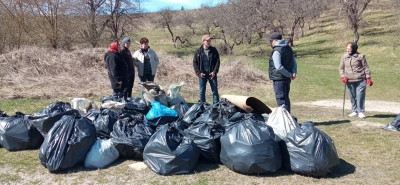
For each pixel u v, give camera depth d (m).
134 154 5.00
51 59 13.11
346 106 10.82
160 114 5.70
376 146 5.55
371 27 35.59
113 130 5.19
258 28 32.69
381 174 4.52
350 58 8.09
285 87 6.28
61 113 5.55
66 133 4.75
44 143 4.72
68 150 4.66
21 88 10.78
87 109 6.75
